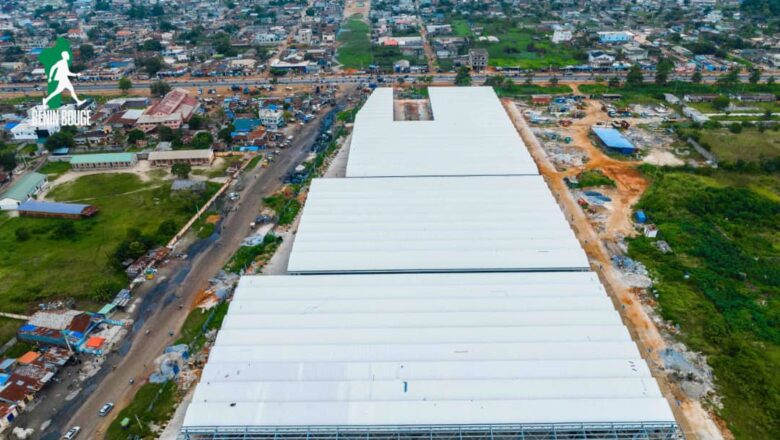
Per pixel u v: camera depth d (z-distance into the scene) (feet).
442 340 197.57
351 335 200.95
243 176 387.14
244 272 273.54
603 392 173.47
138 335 233.76
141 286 266.57
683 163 384.88
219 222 326.03
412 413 167.43
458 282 231.71
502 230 272.10
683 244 287.28
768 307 239.50
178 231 313.53
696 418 187.32
